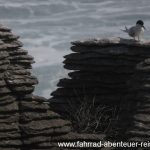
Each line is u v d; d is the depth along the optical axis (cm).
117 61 4691
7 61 4359
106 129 4569
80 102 4716
